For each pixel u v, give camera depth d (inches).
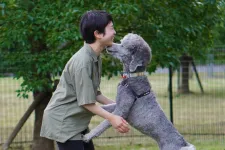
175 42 317.1
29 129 430.3
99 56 186.9
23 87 311.0
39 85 302.2
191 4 324.8
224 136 399.2
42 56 303.6
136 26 315.3
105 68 314.2
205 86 759.1
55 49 310.5
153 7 306.7
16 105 586.2
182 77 670.5
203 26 329.4
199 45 347.3
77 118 183.2
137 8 286.2
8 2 297.7
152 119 190.1
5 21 299.6
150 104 192.4
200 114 519.2
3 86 661.3
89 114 185.3
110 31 184.9
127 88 192.4
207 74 756.6
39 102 339.3
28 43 310.3
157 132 190.1
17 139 389.4
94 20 181.8
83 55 179.6
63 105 182.5
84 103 176.2
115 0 288.5
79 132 183.3
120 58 195.5
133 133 399.9
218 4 336.2
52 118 182.9
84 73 176.6
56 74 307.7
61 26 287.0
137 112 191.8
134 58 192.7
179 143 187.9
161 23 314.2
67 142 181.8
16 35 291.3
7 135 404.2
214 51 495.5
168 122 192.1
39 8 303.4
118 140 386.9
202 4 326.3
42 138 339.9
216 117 497.0
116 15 285.9
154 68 316.2
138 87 191.9
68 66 181.6
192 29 315.9
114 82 565.9
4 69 335.6
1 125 457.4
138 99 192.1
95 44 183.8
